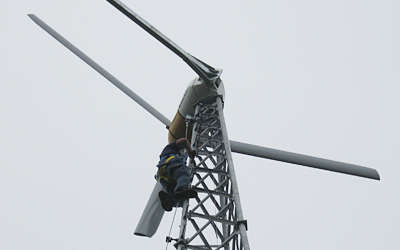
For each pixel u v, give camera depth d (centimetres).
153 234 1911
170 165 1438
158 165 1468
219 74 1984
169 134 2144
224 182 1493
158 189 1928
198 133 1881
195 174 1539
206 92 1975
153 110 2327
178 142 1512
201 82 1978
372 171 2084
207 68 1994
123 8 1828
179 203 1488
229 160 1484
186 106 2019
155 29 1878
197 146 1953
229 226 1490
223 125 1700
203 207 1379
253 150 1997
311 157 2045
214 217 1307
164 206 1430
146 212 1911
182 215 1298
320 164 2039
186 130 1888
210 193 1417
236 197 1312
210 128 1881
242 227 1214
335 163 2069
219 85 2005
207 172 1539
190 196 1357
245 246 1136
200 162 1578
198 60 1978
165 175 1467
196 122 1886
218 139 1805
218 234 1309
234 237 1305
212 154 1675
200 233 1282
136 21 1858
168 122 2255
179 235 1246
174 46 1902
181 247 1216
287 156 2020
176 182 1477
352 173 2075
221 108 1861
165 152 1491
